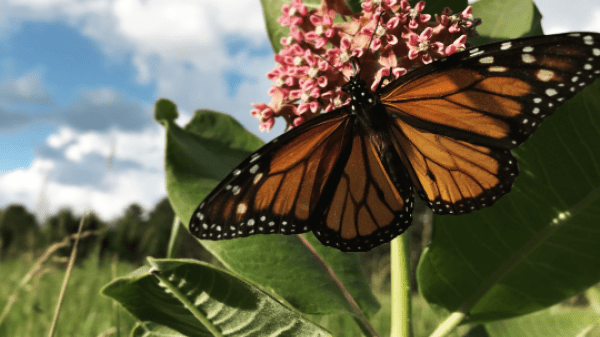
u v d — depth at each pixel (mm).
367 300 226
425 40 198
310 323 192
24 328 316
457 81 198
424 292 222
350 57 204
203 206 192
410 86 203
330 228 209
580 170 208
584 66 182
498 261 217
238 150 263
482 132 198
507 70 190
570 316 249
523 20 253
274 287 215
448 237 218
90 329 320
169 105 242
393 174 208
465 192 202
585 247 210
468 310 219
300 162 204
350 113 205
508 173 197
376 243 210
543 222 213
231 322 199
